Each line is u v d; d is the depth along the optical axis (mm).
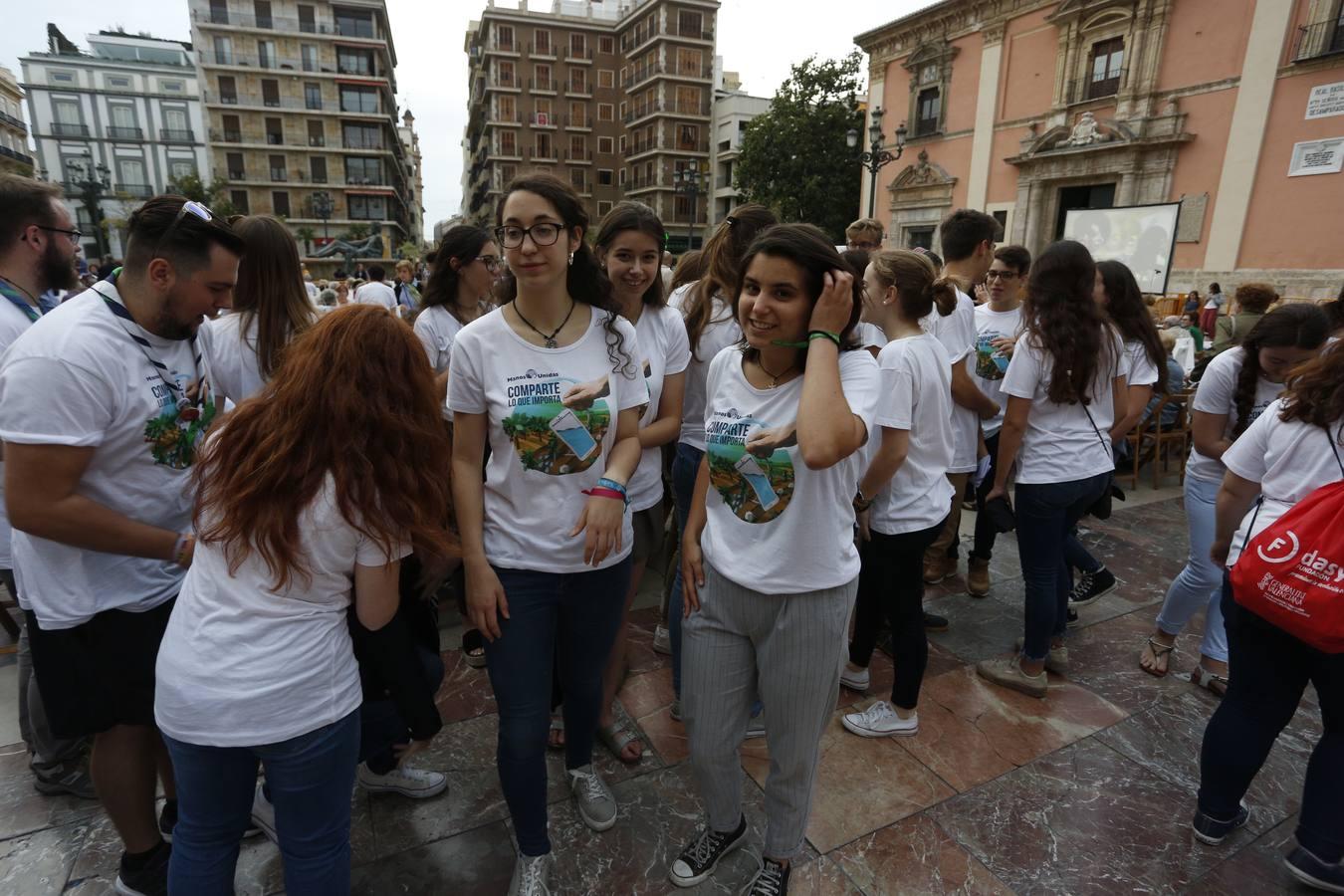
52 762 2078
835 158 27141
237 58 44625
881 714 2457
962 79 20031
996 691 2738
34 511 1379
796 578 1548
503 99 49000
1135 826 2053
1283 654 1806
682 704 1772
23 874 1832
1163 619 2838
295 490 1206
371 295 7848
